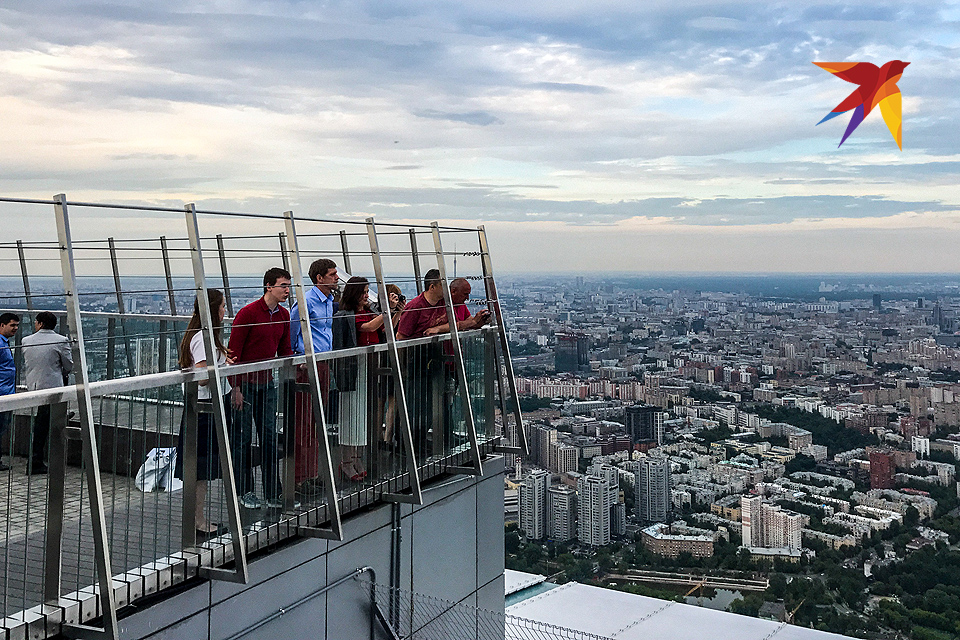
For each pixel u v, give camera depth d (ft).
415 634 21.16
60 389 11.33
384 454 19.92
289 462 16.55
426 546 21.88
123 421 13.03
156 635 13.43
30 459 11.43
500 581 25.54
